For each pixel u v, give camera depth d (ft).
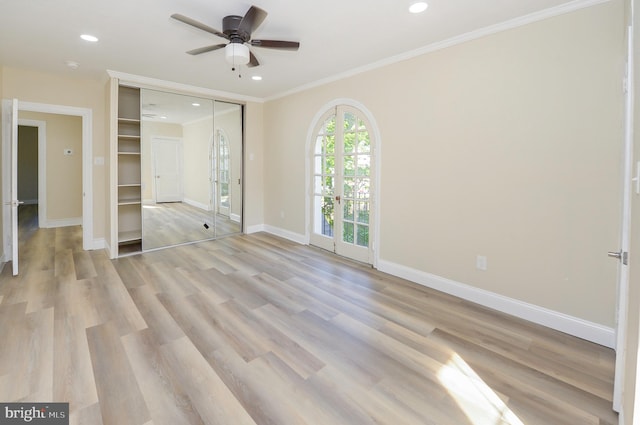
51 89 13.98
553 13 7.95
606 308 7.57
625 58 6.56
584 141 7.68
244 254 14.90
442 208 10.51
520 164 8.71
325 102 14.70
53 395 5.70
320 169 15.66
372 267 13.08
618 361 5.37
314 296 10.26
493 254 9.39
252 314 8.98
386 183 12.23
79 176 21.40
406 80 11.24
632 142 4.60
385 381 6.26
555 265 8.27
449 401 5.75
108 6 8.11
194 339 7.64
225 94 17.10
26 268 12.56
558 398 5.85
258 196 19.36
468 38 9.48
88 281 11.28
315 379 6.29
